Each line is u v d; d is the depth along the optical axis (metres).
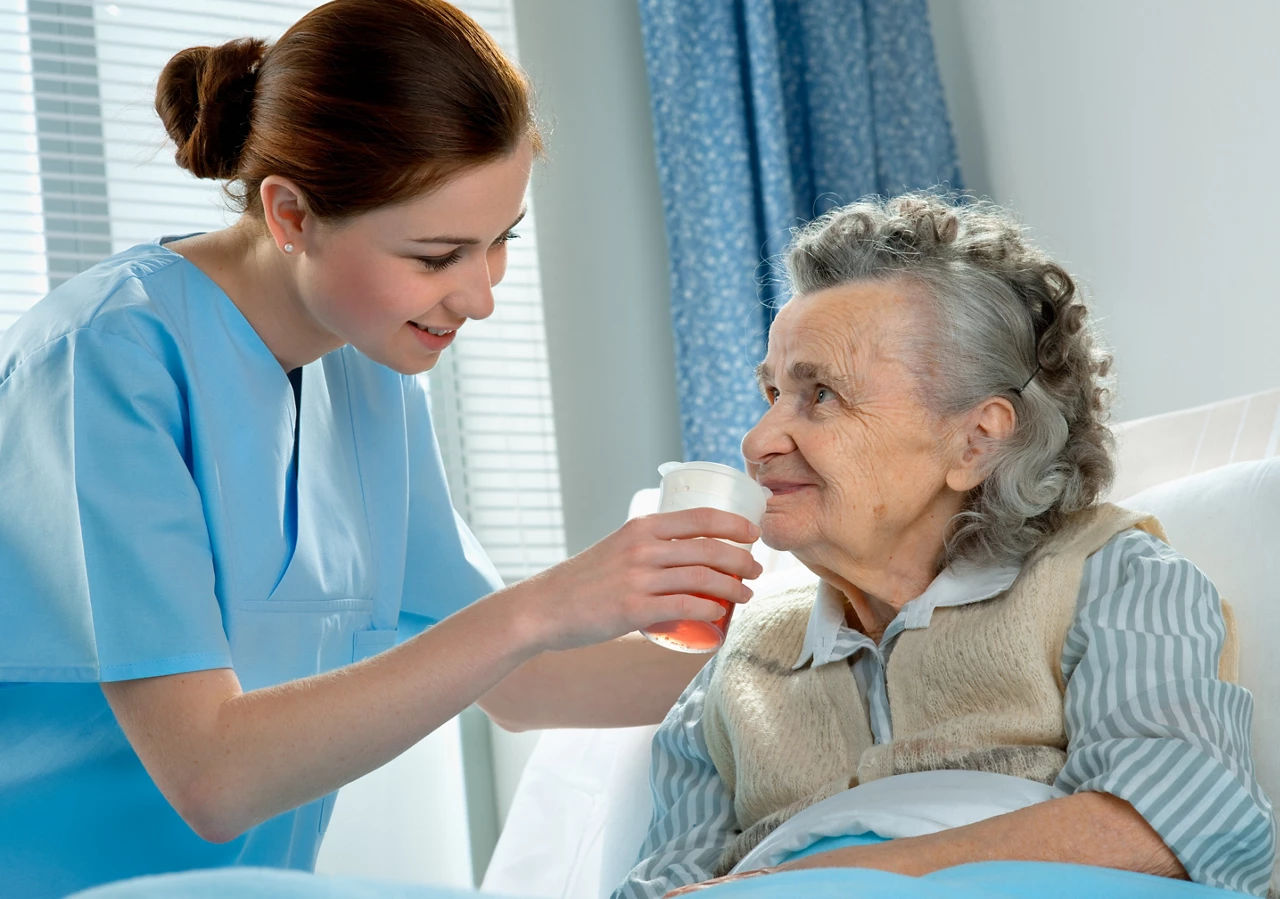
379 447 1.50
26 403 1.21
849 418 1.24
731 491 1.08
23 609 1.17
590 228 2.71
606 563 1.04
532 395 2.66
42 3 2.40
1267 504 1.37
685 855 1.31
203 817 1.08
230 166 1.26
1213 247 2.14
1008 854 1.03
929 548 1.28
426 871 2.50
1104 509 1.29
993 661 1.20
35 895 1.25
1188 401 2.21
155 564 1.15
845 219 1.33
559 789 1.87
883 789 1.15
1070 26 2.40
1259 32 2.03
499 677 1.06
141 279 1.29
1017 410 1.25
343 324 1.22
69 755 1.24
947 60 2.71
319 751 1.06
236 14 2.54
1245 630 1.31
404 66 1.13
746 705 1.32
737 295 2.56
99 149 2.43
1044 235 2.50
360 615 1.45
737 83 2.59
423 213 1.14
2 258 2.36
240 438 1.30
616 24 2.74
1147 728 1.09
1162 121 2.22
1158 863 1.05
